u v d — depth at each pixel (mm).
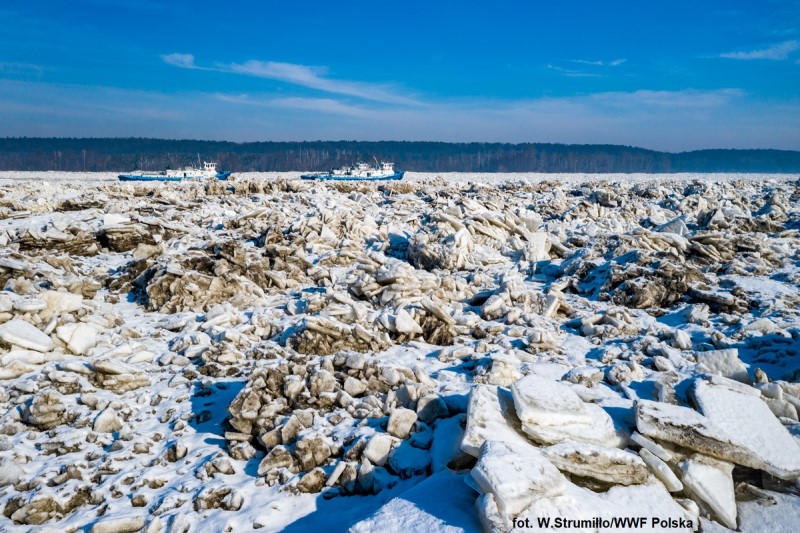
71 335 10266
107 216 19969
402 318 11367
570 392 7117
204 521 6082
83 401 8477
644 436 6574
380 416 7910
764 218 22562
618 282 14734
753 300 13125
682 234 19344
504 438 6395
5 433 7746
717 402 7137
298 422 7527
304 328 10633
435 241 19859
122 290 14797
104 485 6711
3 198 25500
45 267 14438
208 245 16469
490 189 40500
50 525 6121
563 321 12781
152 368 10023
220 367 9781
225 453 7375
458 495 5645
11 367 9195
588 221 25578
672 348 10352
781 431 6676
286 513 6188
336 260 17984
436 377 9414
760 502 6102
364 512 6094
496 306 13008
